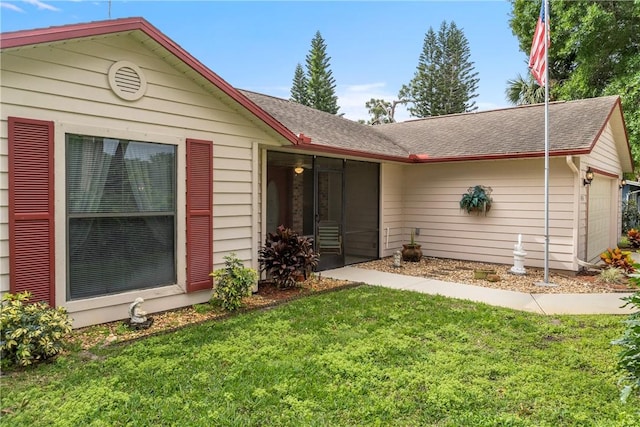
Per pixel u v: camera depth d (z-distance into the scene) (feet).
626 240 44.29
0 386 10.29
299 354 12.51
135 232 15.93
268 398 9.73
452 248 32.63
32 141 13.01
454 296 20.67
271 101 32.83
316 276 25.53
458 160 29.86
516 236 29.14
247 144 19.95
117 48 14.97
